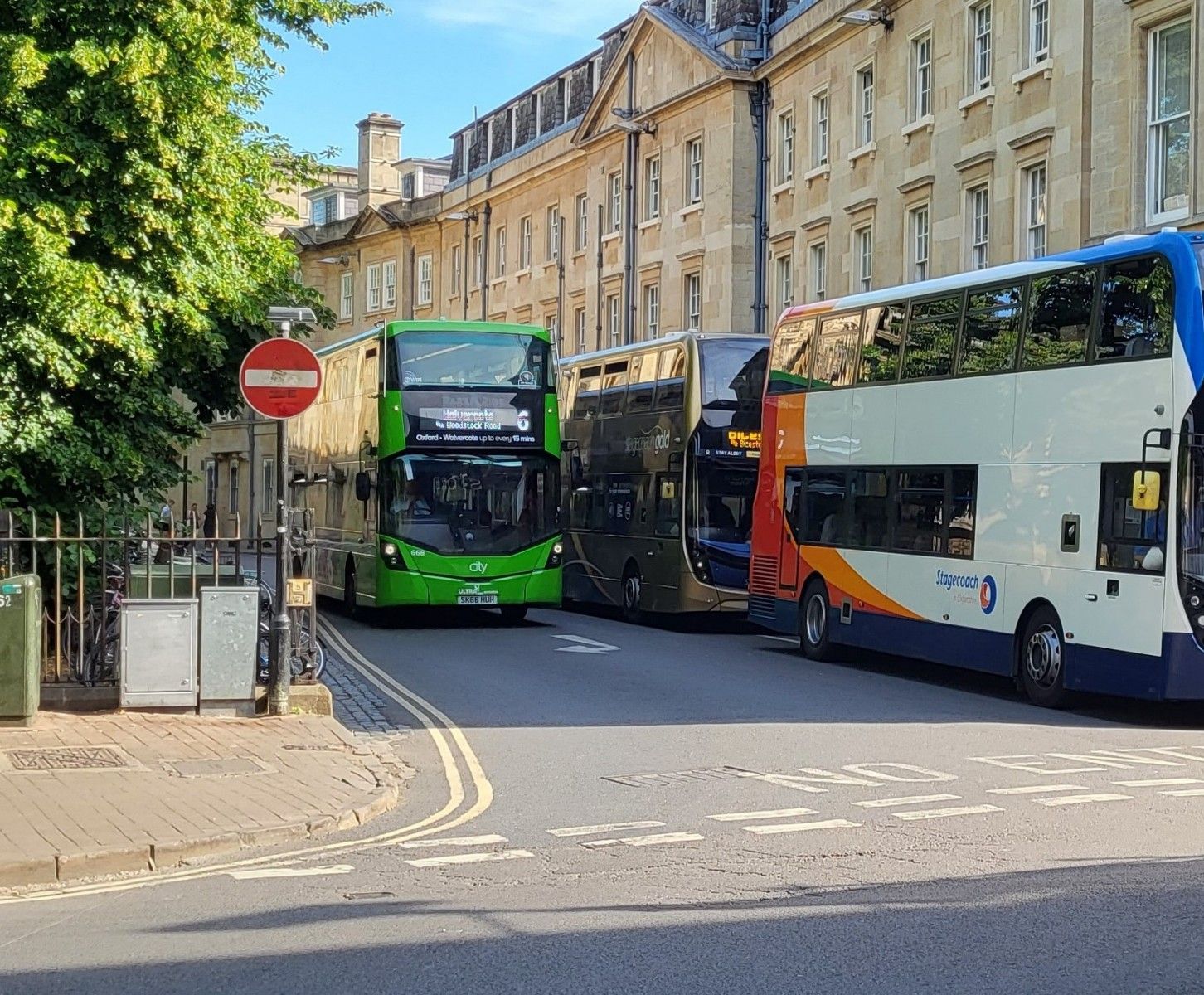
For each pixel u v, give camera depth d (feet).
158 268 57.52
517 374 86.74
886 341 65.77
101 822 31.22
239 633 46.68
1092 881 26.21
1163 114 83.97
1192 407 48.24
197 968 21.48
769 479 76.23
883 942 22.27
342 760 39.40
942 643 60.44
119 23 55.11
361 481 87.71
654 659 70.13
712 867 28.02
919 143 110.32
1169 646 48.34
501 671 64.54
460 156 210.79
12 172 53.11
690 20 148.25
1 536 50.14
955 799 35.06
